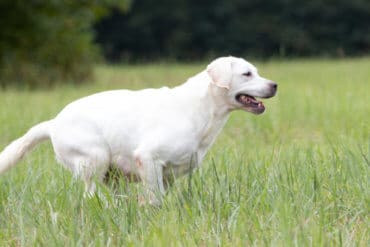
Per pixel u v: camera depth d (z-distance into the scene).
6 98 25.16
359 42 64.56
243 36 64.81
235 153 12.97
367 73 34.22
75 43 34.69
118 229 9.30
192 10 65.25
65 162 10.95
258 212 9.70
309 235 8.68
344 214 9.61
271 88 10.73
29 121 18.53
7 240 9.46
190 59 65.69
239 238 8.59
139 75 39.19
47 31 34.38
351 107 20.27
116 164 10.78
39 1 33.97
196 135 10.60
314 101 22.25
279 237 8.58
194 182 10.35
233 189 10.34
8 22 34.31
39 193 10.51
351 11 64.44
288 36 63.72
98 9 37.84
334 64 45.62
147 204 9.97
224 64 10.55
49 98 25.73
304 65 44.94
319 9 64.25
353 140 14.74
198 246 8.60
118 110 10.67
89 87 31.52
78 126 10.76
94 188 10.74
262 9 65.75
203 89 10.61
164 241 8.32
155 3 64.81
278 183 10.26
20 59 34.22
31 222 9.52
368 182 10.43
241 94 10.80
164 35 66.38
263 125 18.16
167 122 10.48
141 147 10.45
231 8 64.94
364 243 8.60
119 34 65.31
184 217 9.35
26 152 11.14
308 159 11.61
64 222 9.44
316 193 10.12
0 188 11.05
